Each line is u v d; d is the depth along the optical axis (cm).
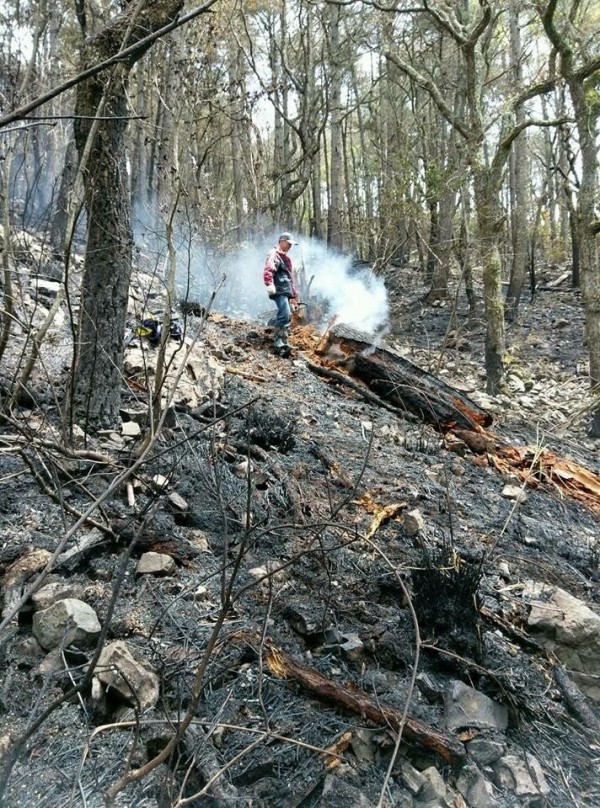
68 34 995
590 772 255
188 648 267
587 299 893
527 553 419
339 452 512
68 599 264
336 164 1545
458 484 520
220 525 362
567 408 939
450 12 1020
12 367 449
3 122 122
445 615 296
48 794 200
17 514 324
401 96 2011
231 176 1347
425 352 1195
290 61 1562
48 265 659
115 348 427
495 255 1018
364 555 356
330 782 222
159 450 407
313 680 257
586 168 881
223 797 203
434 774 235
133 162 1152
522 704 276
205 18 525
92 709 232
